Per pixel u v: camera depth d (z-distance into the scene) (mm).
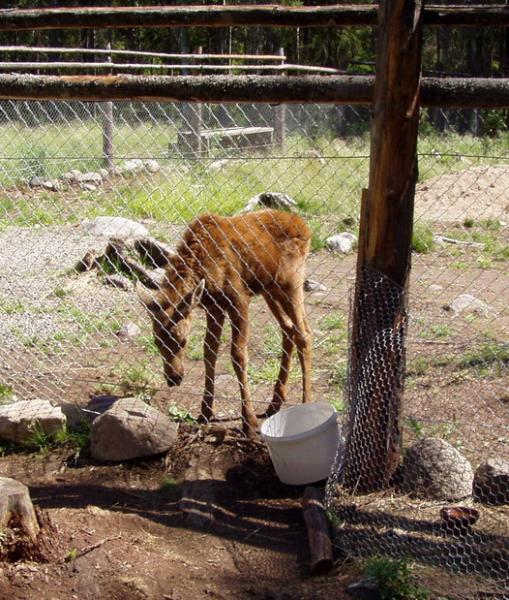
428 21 3727
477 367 5582
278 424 4465
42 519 3656
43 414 4820
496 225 11000
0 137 12984
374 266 3859
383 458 3969
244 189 10445
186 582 3439
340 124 13047
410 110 3676
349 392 3980
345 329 6875
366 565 3426
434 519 3727
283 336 5129
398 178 3750
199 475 4355
